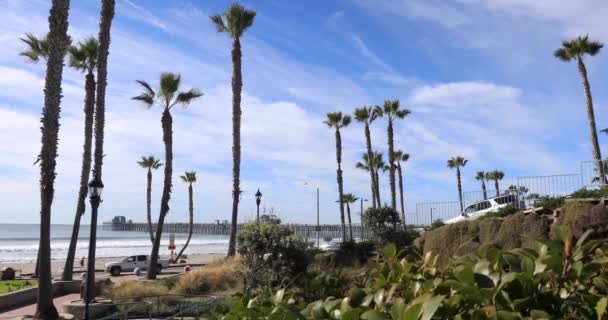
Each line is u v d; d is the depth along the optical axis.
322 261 20.00
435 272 2.14
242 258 16.36
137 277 33.06
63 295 22.84
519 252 1.75
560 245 1.74
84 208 25.67
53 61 15.52
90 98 25.00
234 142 27.86
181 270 41.12
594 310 1.56
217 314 2.57
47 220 15.40
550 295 1.58
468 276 1.58
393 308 1.56
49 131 15.44
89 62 25.31
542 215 13.66
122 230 195.00
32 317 15.16
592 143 27.48
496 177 66.88
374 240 22.00
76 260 54.16
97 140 20.86
